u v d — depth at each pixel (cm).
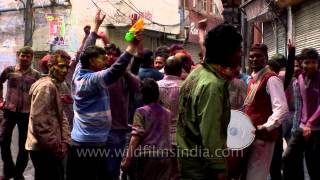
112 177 677
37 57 2617
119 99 680
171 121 653
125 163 611
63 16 2567
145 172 604
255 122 613
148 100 612
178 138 420
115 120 679
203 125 392
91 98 579
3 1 2705
